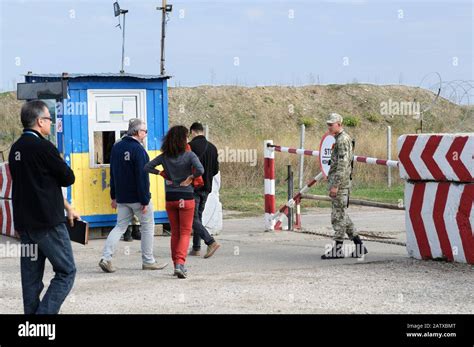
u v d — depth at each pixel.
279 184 24.16
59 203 7.84
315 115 50.28
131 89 15.03
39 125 7.93
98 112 14.77
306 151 15.26
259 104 49.50
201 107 47.75
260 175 23.77
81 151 14.62
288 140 32.06
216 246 12.47
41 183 7.75
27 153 7.74
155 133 15.27
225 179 23.39
